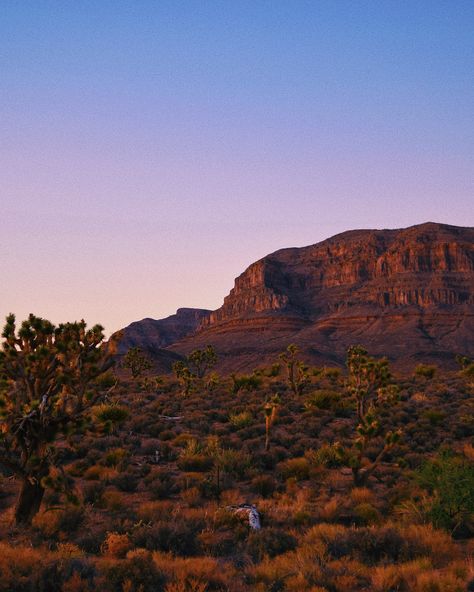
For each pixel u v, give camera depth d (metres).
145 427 31.17
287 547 12.28
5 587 8.73
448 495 14.27
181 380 50.00
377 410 32.28
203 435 29.61
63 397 14.50
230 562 11.37
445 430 30.69
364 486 19.23
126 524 13.86
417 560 10.77
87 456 23.30
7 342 14.55
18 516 14.23
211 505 16.78
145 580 9.20
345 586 9.55
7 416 14.04
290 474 20.95
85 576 9.42
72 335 14.56
